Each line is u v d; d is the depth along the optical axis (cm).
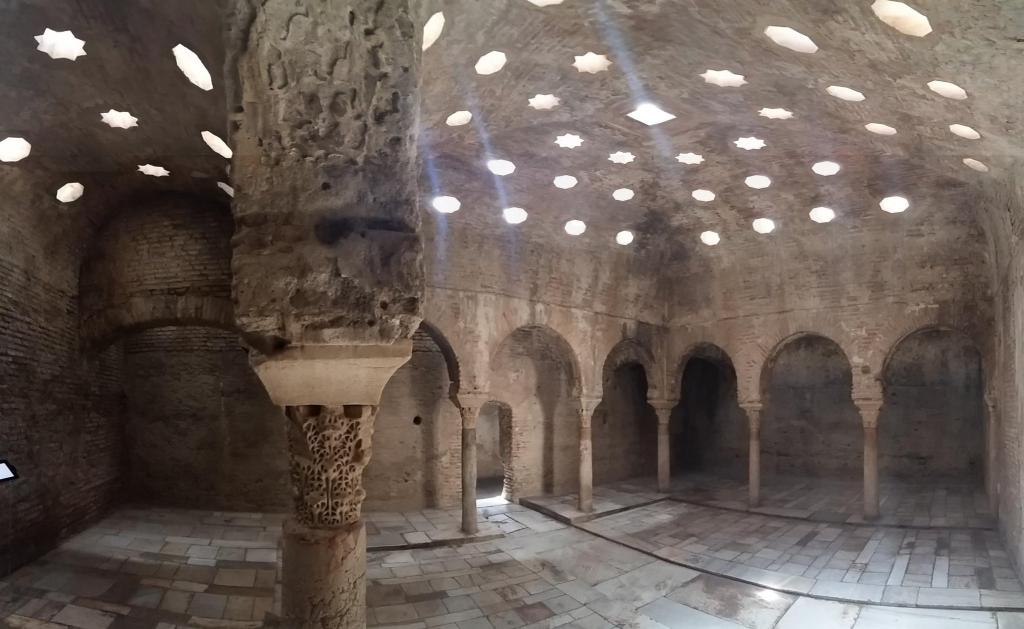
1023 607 852
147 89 701
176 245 1158
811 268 1437
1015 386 991
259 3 446
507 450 1608
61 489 1038
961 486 1677
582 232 1397
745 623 860
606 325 1530
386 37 469
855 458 1842
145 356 1416
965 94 586
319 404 499
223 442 1401
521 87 786
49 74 666
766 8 536
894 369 1809
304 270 459
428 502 1480
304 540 502
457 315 1266
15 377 896
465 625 853
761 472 1980
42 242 988
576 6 598
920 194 1183
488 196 1201
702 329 1619
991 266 1212
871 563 1072
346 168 473
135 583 879
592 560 1130
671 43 678
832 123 861
